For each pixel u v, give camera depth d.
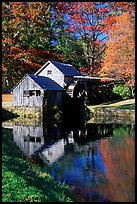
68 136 24.70
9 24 38.31
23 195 9.47
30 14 40.12
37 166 15.18
